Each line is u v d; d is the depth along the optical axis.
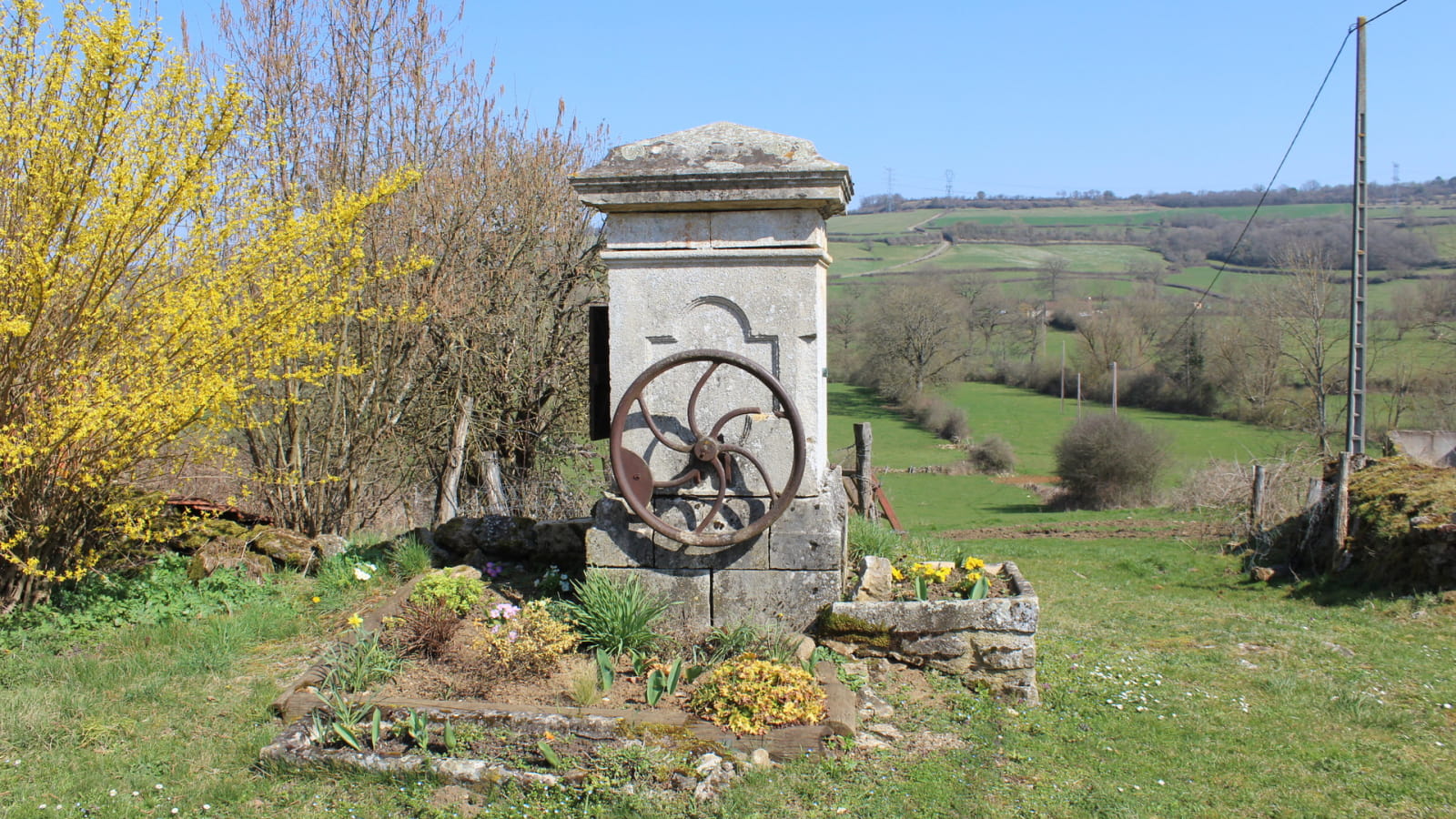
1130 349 38.97
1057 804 4.42
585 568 6.46
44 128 5.71
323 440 10.98
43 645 5.94
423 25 11.38
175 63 5.88
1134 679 6.33
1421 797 4.62
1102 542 15.81
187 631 6.17
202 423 6.76
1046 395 41.34
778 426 5.81
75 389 6.04
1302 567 11.74
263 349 6.90
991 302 46.06
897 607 5.64
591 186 5.70
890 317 39.44
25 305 5.86
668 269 5.86
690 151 5.77
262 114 10.12
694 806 4.20
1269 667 6.91
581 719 4.67
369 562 7.36
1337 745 5.27
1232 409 34.47
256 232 7.16
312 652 5.92
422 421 13.13
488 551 7.33
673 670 5.07
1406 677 6.68
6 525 6.29
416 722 4.58
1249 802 4.55
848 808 4.26
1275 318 28.44
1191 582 11.74
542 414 14.48
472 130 12.38
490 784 4.31
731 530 5.84
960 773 4.62
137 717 5.04
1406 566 9.74
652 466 5.92
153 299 6.27
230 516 8.53
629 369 5.90
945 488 29.53
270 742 4.62
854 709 4.96
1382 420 27.19
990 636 5.59
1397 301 32.09
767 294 5.78
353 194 7.12
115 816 4.11
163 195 6.00
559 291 13.96
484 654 5.37
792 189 5.61
